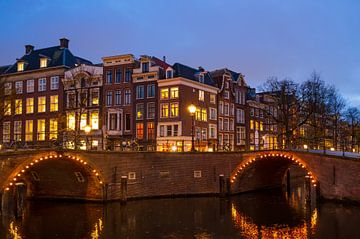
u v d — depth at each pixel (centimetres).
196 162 3366
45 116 4897
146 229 2142
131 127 4522
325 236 2038
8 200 2453
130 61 4588
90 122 4700
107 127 4606
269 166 3859
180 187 3288
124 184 2945
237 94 5450
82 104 4050
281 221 2380
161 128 4362
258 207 2859
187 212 2627
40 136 4912
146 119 4459
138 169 3111
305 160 3203
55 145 2970
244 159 3534
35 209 2689
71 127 4669
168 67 4400
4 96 3766
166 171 3241
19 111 5103
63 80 4816
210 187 3394
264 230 2155
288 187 4028
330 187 3030
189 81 4391
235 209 2764
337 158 2984
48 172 3022
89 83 4728
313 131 5481
